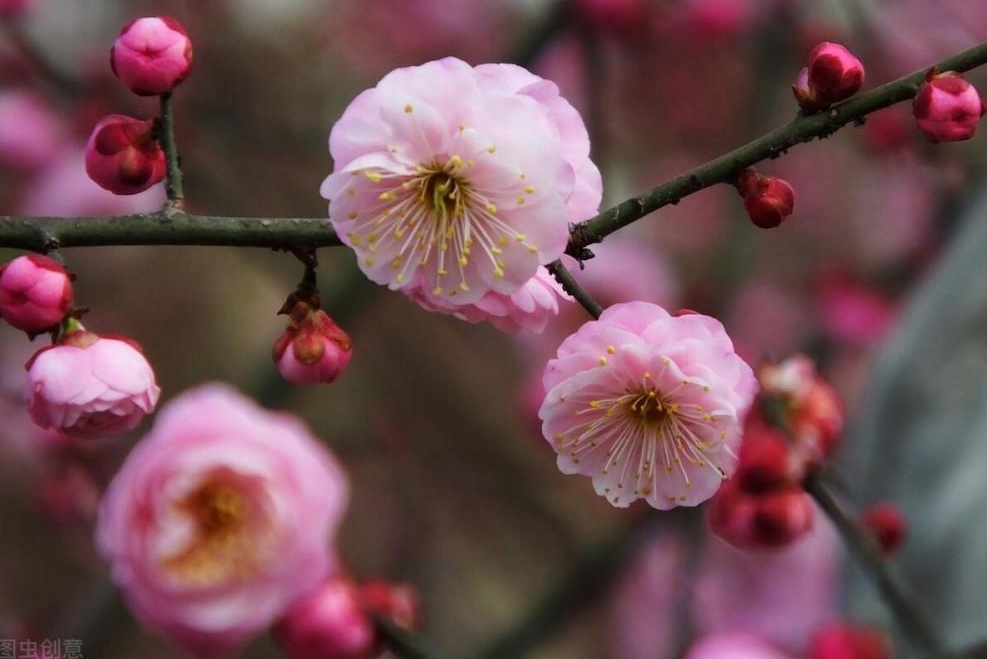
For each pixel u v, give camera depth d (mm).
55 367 495
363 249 493
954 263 638
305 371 502
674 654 694
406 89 492
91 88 746
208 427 497
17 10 715
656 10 796
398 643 516
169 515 494
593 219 499
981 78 834
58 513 675
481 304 498
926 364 620
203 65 880
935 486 604
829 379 836
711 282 832
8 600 799
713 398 495
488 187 493
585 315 735
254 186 843
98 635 649
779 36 850
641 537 749
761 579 707
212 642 500
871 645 547
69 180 656
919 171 827
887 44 827
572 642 846
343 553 887
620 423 500
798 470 533
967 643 581
